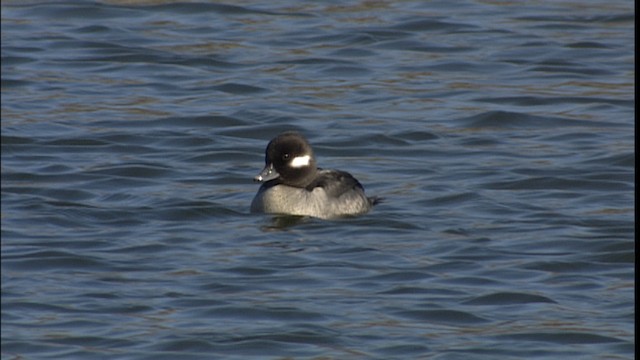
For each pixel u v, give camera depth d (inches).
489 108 1040.8
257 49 1176.2
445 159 941.2
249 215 823.1
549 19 1234.0
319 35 1201.4
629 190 871.1
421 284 711.1
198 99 1068.5
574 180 887.1
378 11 1261.1
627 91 1074.7
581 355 633.0
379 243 772.0
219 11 1266.0
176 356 633.6
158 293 705.0
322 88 1089.4
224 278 721.6
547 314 674.8
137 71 1133.1
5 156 949.8
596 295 698.2
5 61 1152.2
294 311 676.7
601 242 766.5
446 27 1219.2
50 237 789.9
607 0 1278.3
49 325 668.1
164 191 880.3
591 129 997.2
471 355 631.8
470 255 752.3
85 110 1045.2
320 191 816.3
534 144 969.5
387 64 1140.5
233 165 936.9
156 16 1256.2
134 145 976.9
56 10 1269.7
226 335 653.9
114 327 663.1
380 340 647.1
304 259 747.4
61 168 926.4
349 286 710.5
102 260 753.0
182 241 781.3
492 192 869.2
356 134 989.2
